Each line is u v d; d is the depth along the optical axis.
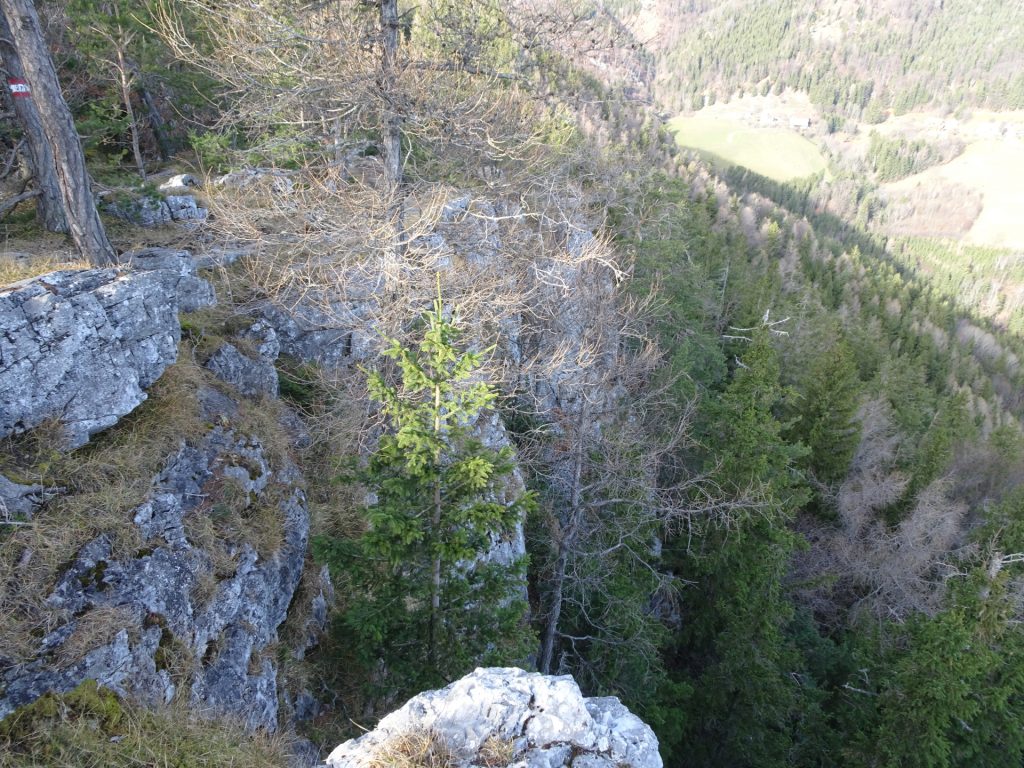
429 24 11.91
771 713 14.34
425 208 12.59
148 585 5.84
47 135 8.59
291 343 12.66
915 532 22.70
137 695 5.27
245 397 9.77
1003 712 12.27
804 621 20.00
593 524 15.29
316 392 12.00
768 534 16.11
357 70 11.15
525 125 15.05
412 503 6.82
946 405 36.50
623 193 26.17
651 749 4.82
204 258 12.26
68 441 6.41
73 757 4.51
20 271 7.80
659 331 22.73
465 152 13.95
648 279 22.30
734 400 16.86
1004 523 21.08
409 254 12.55
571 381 13.79
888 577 22.05
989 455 31.19
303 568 8.47
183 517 6.82
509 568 7.68
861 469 26.91
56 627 5.12
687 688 14.73
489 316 12.98
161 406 7.68
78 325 6.65
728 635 15.13
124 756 4.73
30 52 8.04
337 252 12.65
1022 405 65.19
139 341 7.34
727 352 32.91
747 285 37.16
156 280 7.64
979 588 13.11
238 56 11.44
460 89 13.05
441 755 4.57
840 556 23.12
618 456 14.18
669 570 19.11
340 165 13.41
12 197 11.13
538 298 15.79
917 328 61.31
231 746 5.43
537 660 14.48
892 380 38.28
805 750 14.89
